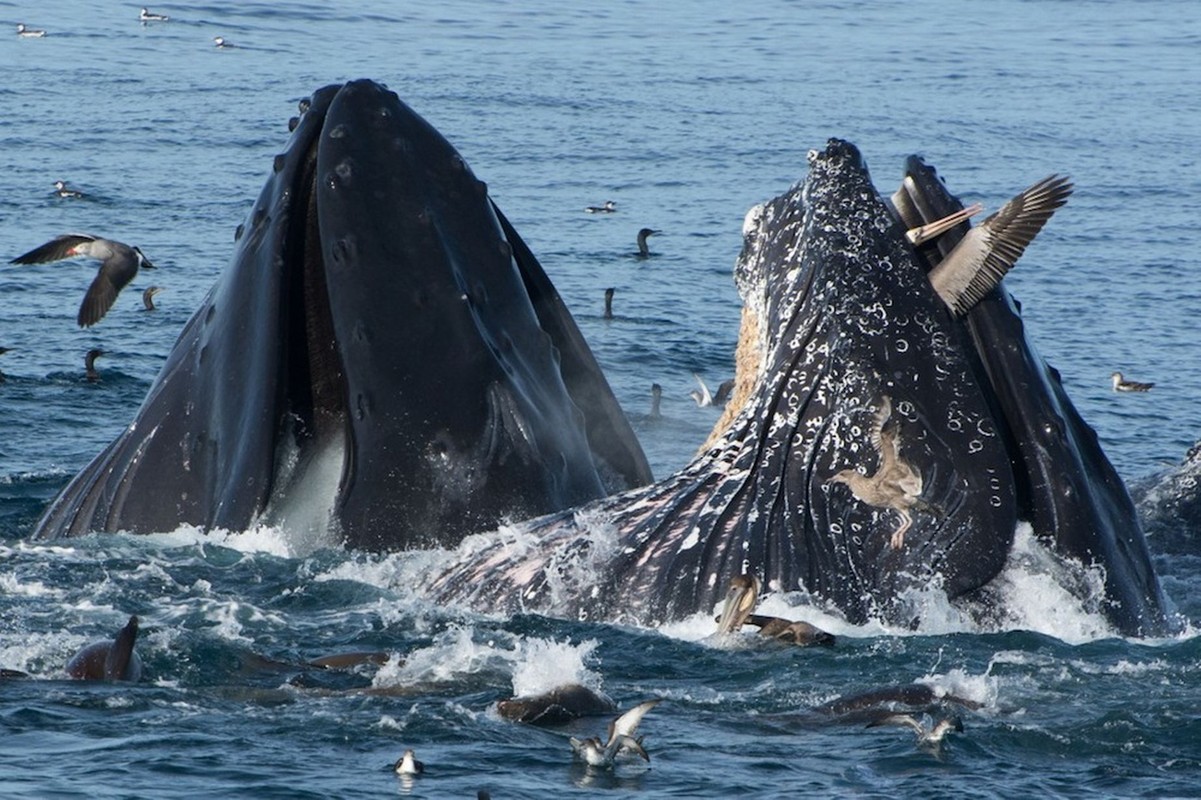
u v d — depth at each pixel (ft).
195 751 128.67
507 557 159.43
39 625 156.25
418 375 163.84
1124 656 149.38
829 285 158.92
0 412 315.17
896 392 154.51
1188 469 209.46
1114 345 427.33
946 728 130.93
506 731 134.62
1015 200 157.69
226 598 161.17
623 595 154.51
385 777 123.95
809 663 146.92
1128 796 122.62
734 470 158.10
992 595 153.17
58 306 452.76
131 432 176.24
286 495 168.04
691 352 420.77
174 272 508.53
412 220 168.35
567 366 180.65
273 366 164.96
